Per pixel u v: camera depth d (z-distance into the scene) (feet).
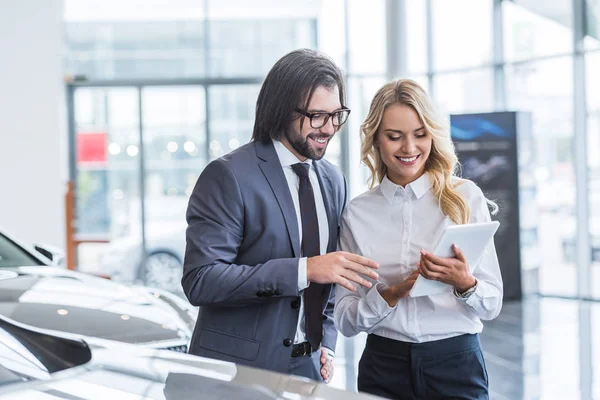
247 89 36.81
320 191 8.22
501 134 30.76
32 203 25.85
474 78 37.78
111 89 36.17
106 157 36.06
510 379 18.26
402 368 7.47
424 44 39.01
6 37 25.49
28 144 25.79
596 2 32.53
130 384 5.04
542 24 34.58
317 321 8.02
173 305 12.31
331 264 7.20
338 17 38.29
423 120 7.32
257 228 7.61
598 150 32.86
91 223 35.91
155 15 36.32
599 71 32.68
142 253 36.01
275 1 37.22
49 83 25.96
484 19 37.14
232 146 36.76
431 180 7.62
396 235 7.71
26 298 11.48
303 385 5.43
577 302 31.17
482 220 7.57
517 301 31.27
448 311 7.42
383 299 7.27
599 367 19.27
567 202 33.71
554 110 34.24
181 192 36.27
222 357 7.64
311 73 7.55
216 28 36.70
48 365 5.29
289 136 7.68
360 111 39.32
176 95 36.50
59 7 26.18
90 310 11.35
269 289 7.26
